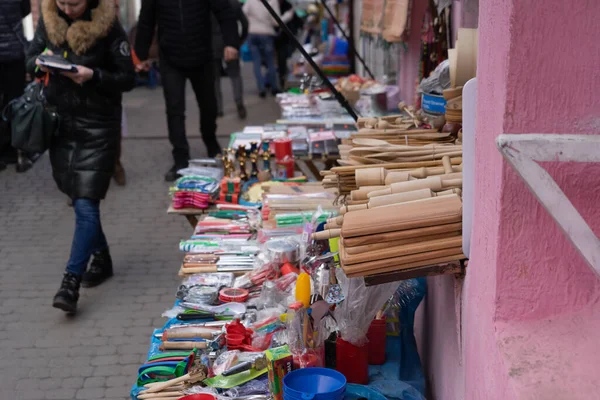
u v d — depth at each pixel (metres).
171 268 5.62
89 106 4.54
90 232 4.68
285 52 13.00
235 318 2.93
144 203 7.13
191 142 9.55
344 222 2.16
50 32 4.46
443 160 2.52
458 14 3.95
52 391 4.02
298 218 3.67
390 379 2.60
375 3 6.32
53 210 6.98
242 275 3.41
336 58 9.96
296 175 5.31
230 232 3.93
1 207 7.07
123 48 4.55
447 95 2.87
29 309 4.99
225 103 12.38
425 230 2.11
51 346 4.50
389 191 2.37
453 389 2.41
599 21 1.56
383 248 2.13
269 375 2.34
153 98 13.12
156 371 2.56
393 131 3.10
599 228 1.63
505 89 1.61
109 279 5.42
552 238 1.67
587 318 1.69
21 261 5.79
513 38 1.58
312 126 6.07
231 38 7.41
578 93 1.60
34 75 4.60
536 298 1.69
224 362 2.56
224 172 4.91
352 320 2.51
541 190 1.42
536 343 1.62
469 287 2.04
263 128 5.96
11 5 7.54
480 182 1.88
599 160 1.41
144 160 8.69
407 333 3.00
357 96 6.44
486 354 1.77
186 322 2.97
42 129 4.48
